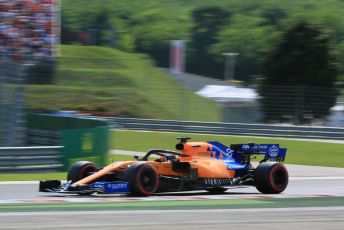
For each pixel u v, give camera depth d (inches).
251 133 4156.0
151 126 4394.7
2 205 1307.8
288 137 4082.2
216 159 1620.3
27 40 4852.4
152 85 6186.0
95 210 1240.8
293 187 1873.8
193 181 1542.8
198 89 7544.3
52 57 4948.3
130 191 1455.5
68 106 5103.3
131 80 6151.6
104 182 1433.3
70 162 2310.5
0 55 4781.0
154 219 1128.8
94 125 2864.2
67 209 1250.6
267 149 1710.1
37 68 5438.0
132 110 5265.8
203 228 1038.4
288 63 5142.7
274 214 1242.6
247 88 7003.0
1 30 4785.9
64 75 5900.6
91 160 2404.0
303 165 2768.2
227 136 4079.7
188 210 1278.3
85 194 1493.6
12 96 2982.3
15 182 1889.8
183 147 1572.3
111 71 6240.2
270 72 5201.8
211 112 5487.2
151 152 1557.6
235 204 1408.7
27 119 3393.2
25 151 2207.2
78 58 6565.0
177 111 5438.0
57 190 1457.9
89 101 5221.5
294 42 5172.2
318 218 1199.6
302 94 4633.4
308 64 5118.1
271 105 4722.0
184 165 1534.2
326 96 4611.2
